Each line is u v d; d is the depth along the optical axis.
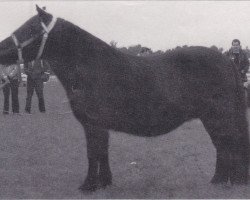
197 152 10.59
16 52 7.34
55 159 9.99
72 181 8.16
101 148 7.31
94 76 7.23
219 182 7.68
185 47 7.79
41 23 7.29
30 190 7.55
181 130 13.70
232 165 7.67
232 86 7.67
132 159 9.93
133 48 12.70
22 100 26.03
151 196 7.14
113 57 7.34
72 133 13.39
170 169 8.98
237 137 7.67
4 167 9.31
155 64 7.47
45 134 13.20
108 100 7.25
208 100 7.58
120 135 12.83
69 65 7.31
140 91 7.28
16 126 14.77
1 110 20.31
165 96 7.33
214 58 7.62
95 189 7.40
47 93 30.83
